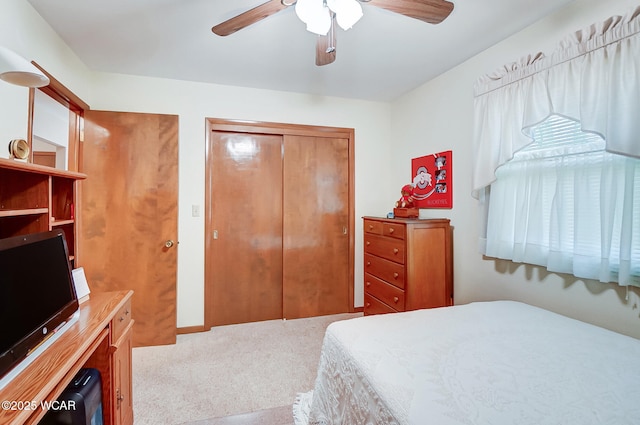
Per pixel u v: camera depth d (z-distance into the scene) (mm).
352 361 1114
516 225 1901
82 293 1479
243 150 2990
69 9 1713
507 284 2039
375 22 1846
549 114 1668
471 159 2314
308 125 3125
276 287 3109
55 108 2178
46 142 2094
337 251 3268
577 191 1566
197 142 2791
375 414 916
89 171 2402
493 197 2037
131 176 2471
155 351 2391
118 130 2453
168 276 2523
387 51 2217
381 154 3410
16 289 989
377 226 2656
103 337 1267
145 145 2492
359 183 3336
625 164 1390
